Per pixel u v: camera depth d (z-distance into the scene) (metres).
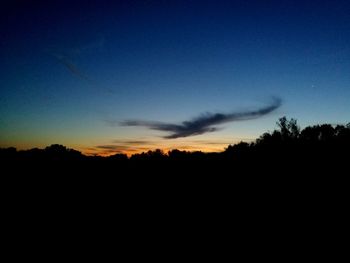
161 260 10.41
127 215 19.27
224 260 10.06
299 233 12.75
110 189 34.91
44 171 51.88
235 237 12.86
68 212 20.59
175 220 17.38
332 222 14.07
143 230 15.09
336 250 10.35
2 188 34.50
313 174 27.52
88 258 10.72
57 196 29.02
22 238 13.69
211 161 50.09
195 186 33.34
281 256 10.09
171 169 50.75
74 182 41.56
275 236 12.52
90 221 17.52
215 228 14.77
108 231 15.00
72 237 13.80
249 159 39.91
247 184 28.84
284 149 36.19
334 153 31.50
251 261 9.80
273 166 33.28
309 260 9.56
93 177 48.00
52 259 10.64
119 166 58.09
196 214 18.86
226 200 23.17
